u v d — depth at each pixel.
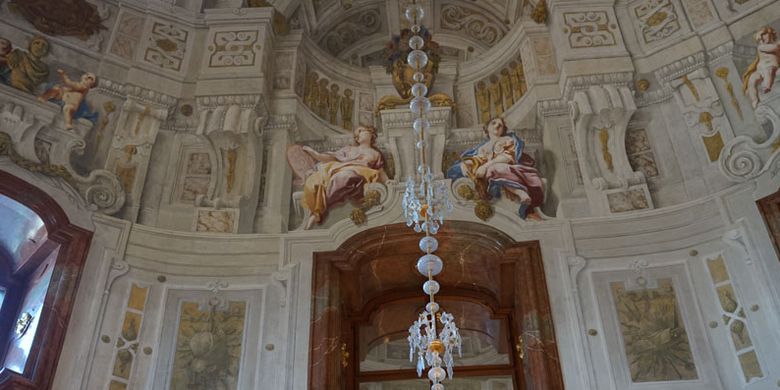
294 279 10.67
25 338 9.85
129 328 10.01
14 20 11.58
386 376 11.79
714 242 10.33
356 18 15.27
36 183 10.43
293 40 13.33
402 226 11.14
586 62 12.15
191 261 10.78
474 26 15.34
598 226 10.91
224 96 12.12
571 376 9.68
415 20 8.90
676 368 9.62
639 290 10.31
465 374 11.52
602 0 12.86
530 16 13.34
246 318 10.40
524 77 13.13
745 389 9.23
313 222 11.34
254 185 11.71
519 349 11.15
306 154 12.23
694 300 10.07
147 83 12.10
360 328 12.68
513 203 11.35
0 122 10.68
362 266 11.35
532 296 10.37
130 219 11.02
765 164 10.45
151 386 9.69
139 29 12.60
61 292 9.78
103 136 11.56
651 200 11.11
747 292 9.77
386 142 12.37
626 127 11.81
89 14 12.27
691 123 11.46
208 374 9.90
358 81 13.90
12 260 11.00
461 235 11.06
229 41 12.76
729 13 11.91
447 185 11.58
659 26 12.39
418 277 11.93
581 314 10.12
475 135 12.50
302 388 9.71
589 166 11.55
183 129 12.20
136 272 10.45
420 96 8.33
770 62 11.05
